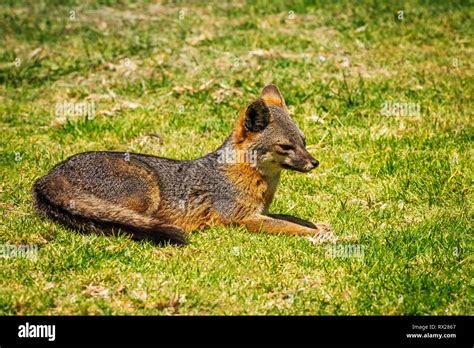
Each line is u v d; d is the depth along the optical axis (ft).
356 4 97.09
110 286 40.24
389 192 52.90
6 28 91.71
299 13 95.14
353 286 40.45
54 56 83.41
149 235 45.29
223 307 38.55
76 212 46.34
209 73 76.84
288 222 47.75
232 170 48.37
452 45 84.07
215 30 89.61
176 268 41.73
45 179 48.32
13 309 38.14
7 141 62.95
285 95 69.92
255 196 48.37
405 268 42.06
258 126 47.88
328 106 68.08
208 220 48.75
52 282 40.57
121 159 48.80
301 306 38.58
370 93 70.54
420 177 54.65
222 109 68.64
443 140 60.49
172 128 64.90
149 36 87.97
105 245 44.86
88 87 75.61
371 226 48.03
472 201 51.72
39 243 44.96
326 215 50.16
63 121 67.15
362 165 57.26
